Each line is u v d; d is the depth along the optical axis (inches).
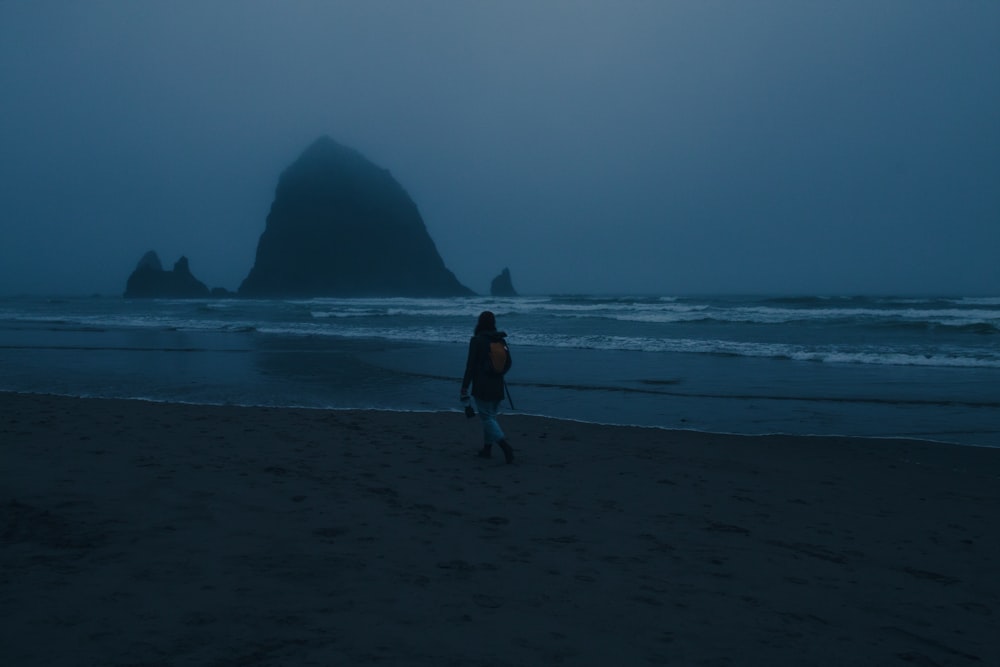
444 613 124.7
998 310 1519.4
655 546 171.8
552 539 173.5
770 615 133.0
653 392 486.3
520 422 363.3
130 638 107.6
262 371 606.2
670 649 115.8
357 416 366.6
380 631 115.4
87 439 277.4
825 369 610.5
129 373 587.2
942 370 597.3
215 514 179.5
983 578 159.2
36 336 1075.9
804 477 255.3
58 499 186.2
